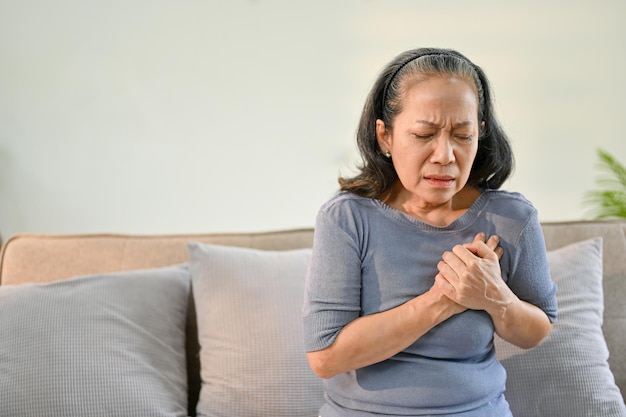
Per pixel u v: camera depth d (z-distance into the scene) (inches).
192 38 135.6
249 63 136.7
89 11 134.2
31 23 134.0
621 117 137.6
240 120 137.7
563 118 137.8
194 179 138.6
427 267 49.9
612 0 135.3
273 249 79.3
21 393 62.5
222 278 71.0
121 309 69.4
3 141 136.1
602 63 136.7
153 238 80.0
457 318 48.9
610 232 77.4
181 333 72.2
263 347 67.8
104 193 138.0
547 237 77.5
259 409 66.2
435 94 45.9
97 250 78.4
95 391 63.7
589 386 64.3
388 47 136.7
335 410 51.8
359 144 51.0
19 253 77.9
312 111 137.8
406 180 47.8
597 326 68.4
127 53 135.3
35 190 137.5
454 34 136.5
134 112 136.4
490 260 48.6
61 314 67.3
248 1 135.5
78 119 136.2
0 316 66.7
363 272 50.5
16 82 135.0
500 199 52.1
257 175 139.0
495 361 52.8
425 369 49.3
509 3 135.8
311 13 136.1
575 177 138.7
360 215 50.8
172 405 66.0
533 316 50.4
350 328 48.5
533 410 64.3
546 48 136.6
